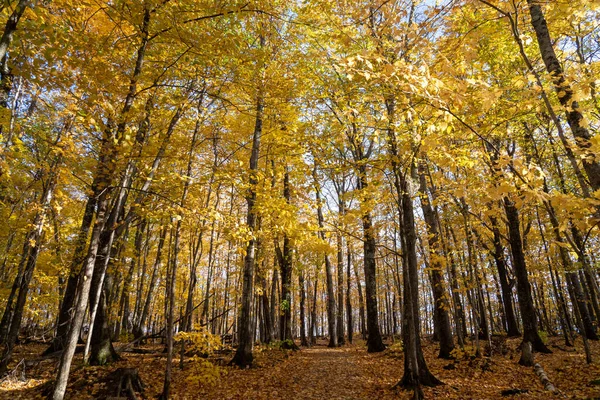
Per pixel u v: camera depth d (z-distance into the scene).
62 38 3.82
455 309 11.12
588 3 3.47
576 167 3.39
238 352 9.93
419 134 4.93
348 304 24.75
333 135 6.34
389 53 5.11
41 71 3.98
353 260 23.34
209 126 8.12
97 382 6.62
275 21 6.35
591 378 7.18
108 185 5.06
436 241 11.07
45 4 4.35
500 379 7.73
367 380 8.50
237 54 5.07
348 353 14.52
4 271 11.73
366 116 5.83
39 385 6.81
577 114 3.68
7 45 3.39
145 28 4.56
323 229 6.85
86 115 4.84
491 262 16.17
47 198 7.15
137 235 15.54
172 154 6.79
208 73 5.75
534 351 10.36
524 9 4.31
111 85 4.66
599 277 11.35
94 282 8.02
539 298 20.70
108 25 5.50
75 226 10.34
